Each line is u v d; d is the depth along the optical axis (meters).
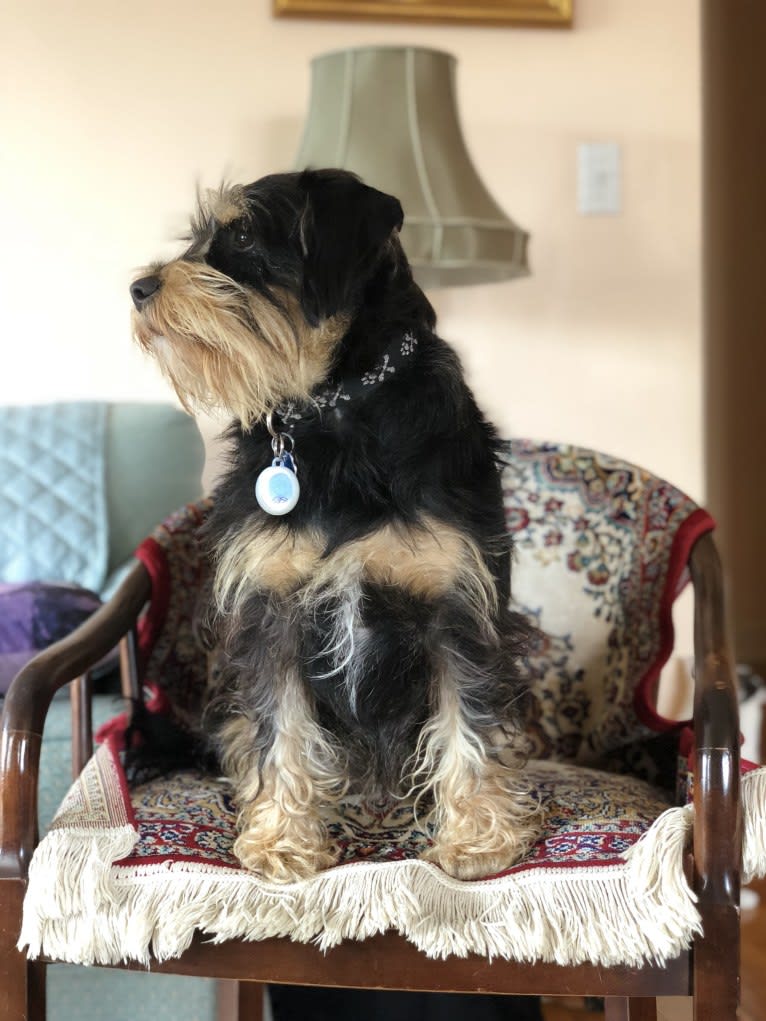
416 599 1.44
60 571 2.20
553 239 2.78
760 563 5.02
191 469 2.39
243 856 1.35
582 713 1.83
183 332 1.46
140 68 2.66
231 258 1.50
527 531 1.88
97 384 2.69
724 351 4.73
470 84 2.74
